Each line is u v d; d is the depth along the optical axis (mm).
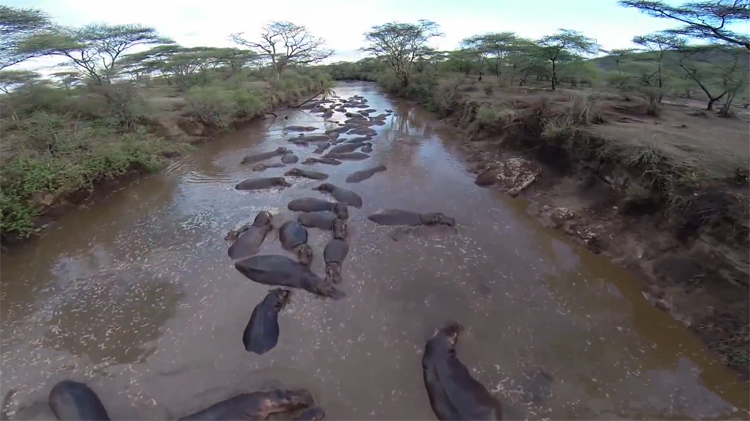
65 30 25953
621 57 32375
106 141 19234
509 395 8156
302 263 11914
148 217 15344
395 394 8125
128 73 33000
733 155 13703
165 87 35250
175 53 39500
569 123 18344
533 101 24172
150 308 10523
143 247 13281
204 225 14633
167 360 8945
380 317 10156
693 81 26391
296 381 8414
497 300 10859
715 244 10727
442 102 33094
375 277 11648
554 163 18047
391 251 12953
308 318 10078
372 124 29828
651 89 23859
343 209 15008
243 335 9508
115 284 11477
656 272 11492
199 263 12305
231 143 25609
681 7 15438
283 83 41406
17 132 17703
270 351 9094
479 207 16203
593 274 12016
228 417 7305
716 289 10148
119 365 8844
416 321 10039
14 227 12883
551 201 16156
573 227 14281
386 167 20125
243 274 11609
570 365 8898
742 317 9344
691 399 8117
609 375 8664
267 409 7527
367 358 8984
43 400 8023
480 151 22109
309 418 7570
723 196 11352
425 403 7926
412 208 15930
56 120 19156
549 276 11914
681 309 10297
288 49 49469
